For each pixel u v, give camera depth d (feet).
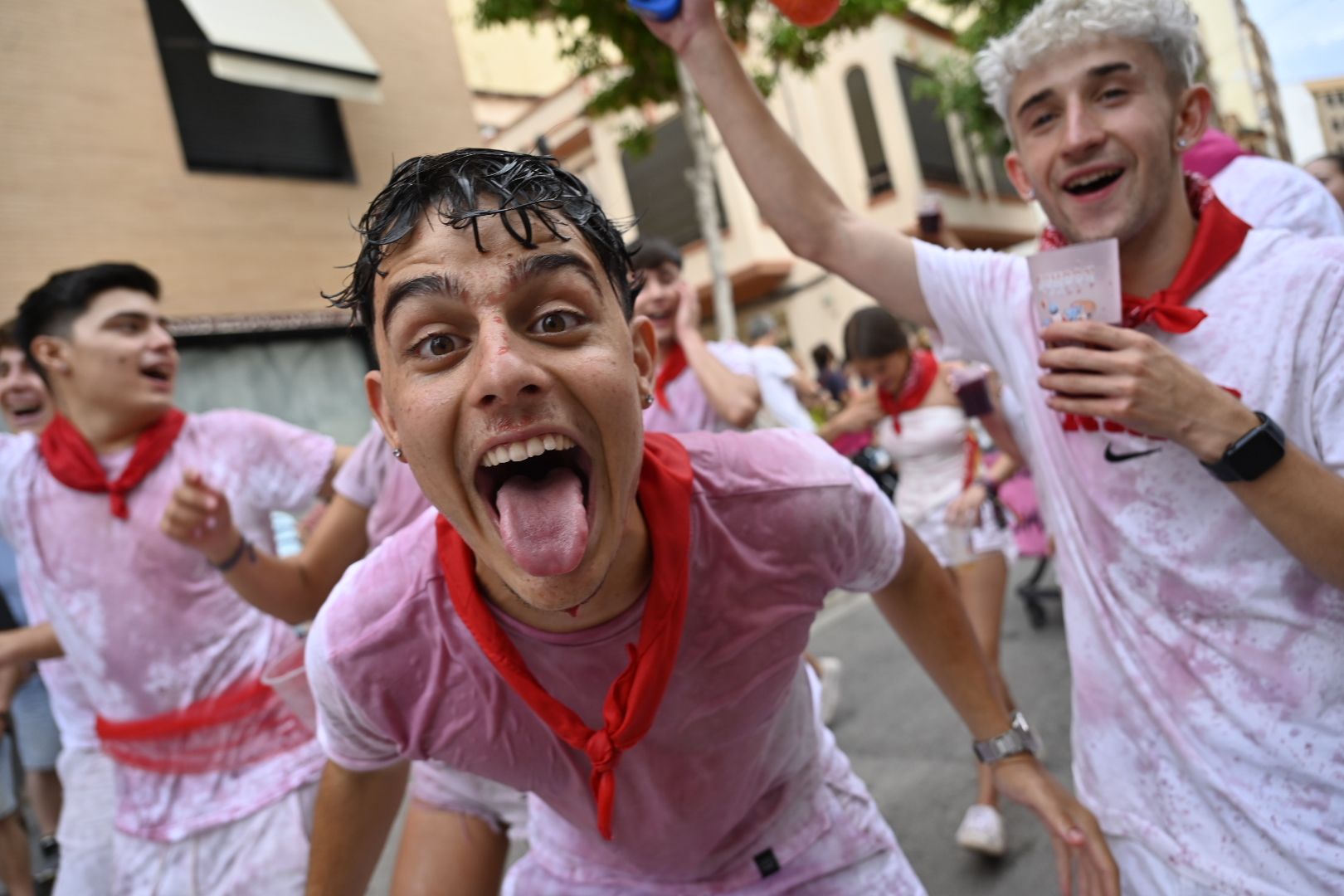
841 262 6.24
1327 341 4.36
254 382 23.26
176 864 7.02
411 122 27.96
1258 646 4.62
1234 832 4.74
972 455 12.29
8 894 11.45
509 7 27.12
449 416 3.06
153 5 22.72
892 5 28.78
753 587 3.99
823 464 4.24
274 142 24.94
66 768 9.07
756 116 6.12
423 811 5.71
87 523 7.03
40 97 20.62
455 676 3.97
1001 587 10.93
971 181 63.26
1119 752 5.31
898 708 13.64
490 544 3.30
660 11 6.04
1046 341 4.56
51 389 7.26
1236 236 4.70
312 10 25.20
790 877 4.92
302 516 10.00
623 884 4.99
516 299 3.03
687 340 9.94
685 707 4.03
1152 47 4.76
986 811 9.24
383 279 3.14
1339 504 4.06
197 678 7.02
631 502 3.32
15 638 8.13
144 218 21.86
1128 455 4.86
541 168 3.24
